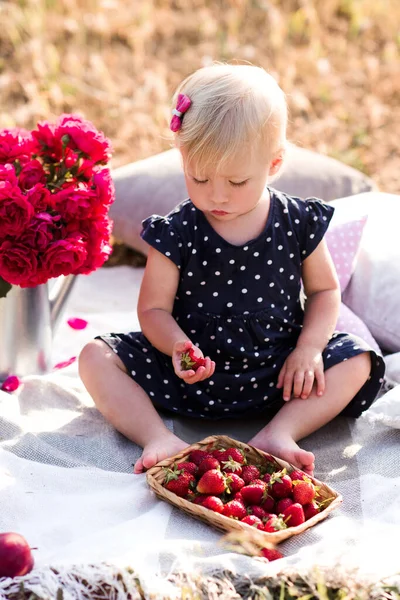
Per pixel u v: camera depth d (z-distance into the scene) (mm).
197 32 4906
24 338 2201
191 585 1464
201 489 1692
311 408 1973
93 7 4879
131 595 1429
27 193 1987
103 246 2143
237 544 1607
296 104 4254
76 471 1835
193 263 2010
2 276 1971
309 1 5156
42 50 4441
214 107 1832
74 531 1659
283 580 1488
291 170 2887
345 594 1470
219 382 2035
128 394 1986
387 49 4887
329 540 1615
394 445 1982
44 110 3938
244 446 1829
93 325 2559
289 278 2057
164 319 2008
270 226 2021
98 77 4352
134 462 1937
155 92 4234
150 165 2916
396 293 2363
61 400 2133
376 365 2018
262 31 4977
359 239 2441
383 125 4219
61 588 1426
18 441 1929
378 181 3701
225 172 1833
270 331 2057
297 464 1849
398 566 1519
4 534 1490
